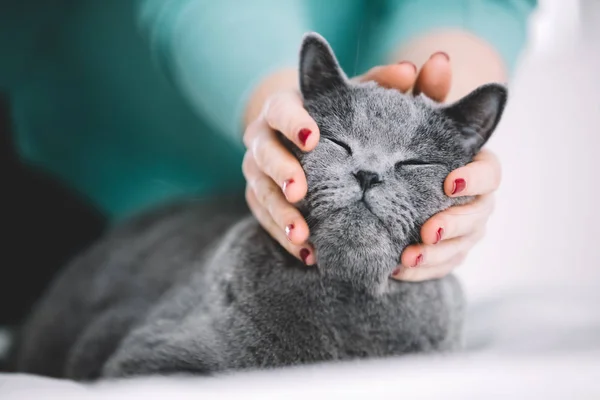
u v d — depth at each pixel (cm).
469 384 51
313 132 56
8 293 90
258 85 87
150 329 64
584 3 85
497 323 68
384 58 78
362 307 58
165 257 78
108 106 94
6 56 92
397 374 53
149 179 97
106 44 92
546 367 54
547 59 84
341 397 50
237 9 88
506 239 76
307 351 59
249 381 54
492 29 79
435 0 79
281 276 59
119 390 54
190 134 94
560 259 77
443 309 61
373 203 55
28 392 53
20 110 94
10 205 93
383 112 58
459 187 56
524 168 77
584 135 79
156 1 91
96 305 79
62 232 94
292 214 56
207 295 62
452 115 59
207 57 89
